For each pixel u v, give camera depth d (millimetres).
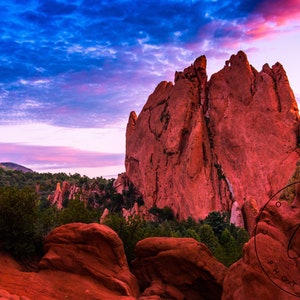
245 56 159750
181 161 149875
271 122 141250
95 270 25797
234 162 142250
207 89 163625
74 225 27922
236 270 21016
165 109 169750
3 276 23953
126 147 187000
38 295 22625
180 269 27375
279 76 149750
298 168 85562
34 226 30828
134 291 25859
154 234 47000
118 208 168375
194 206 136125
